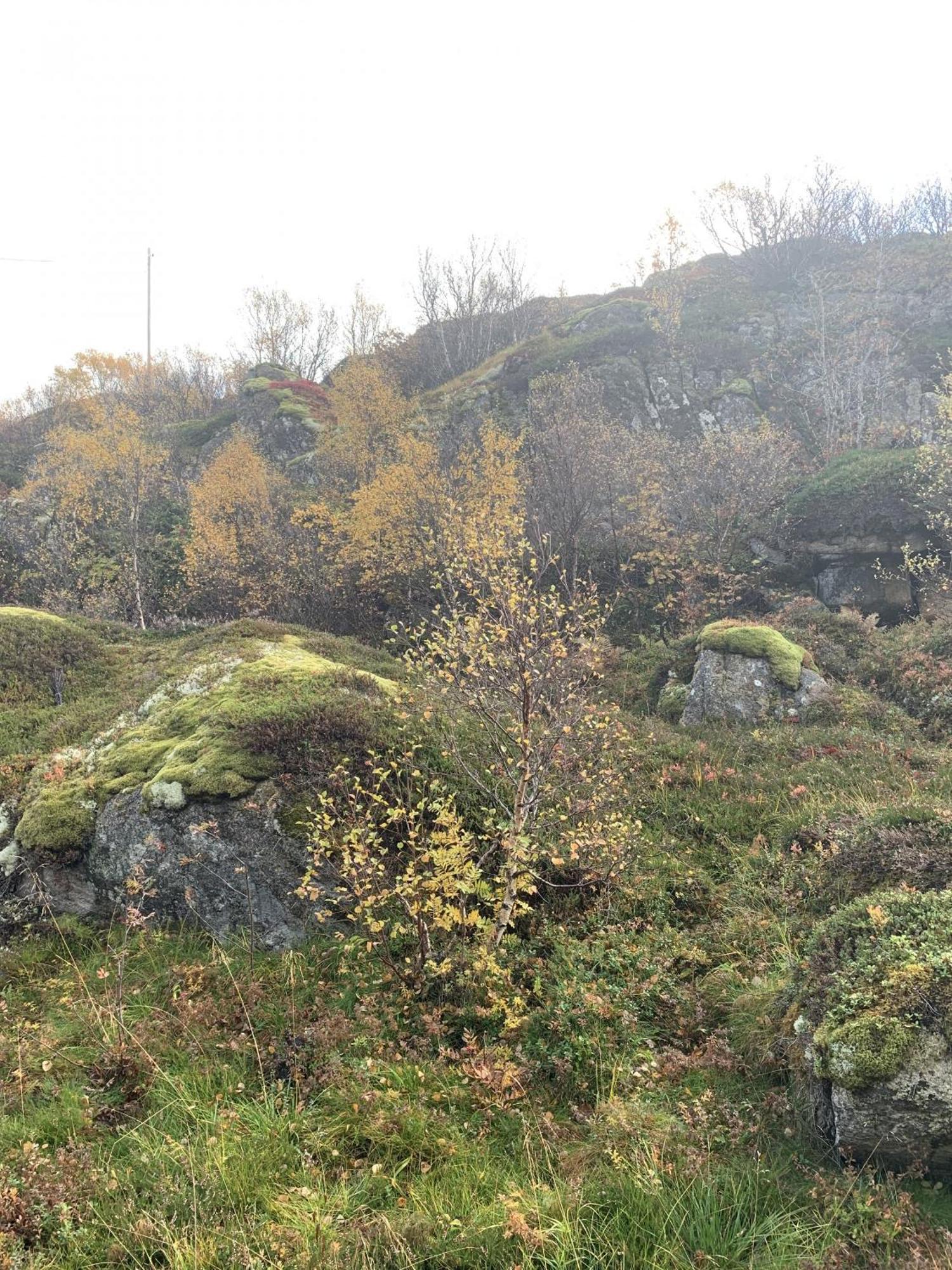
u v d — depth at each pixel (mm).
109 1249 3621
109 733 9383
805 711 11484
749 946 6086
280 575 20047
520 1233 3518
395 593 18734
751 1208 3715
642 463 19500
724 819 8273
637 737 10406
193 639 12734
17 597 22453
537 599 6832
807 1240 3518
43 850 7648
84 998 6141
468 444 21859
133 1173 4113
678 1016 5441
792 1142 4227
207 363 50719
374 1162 4211
